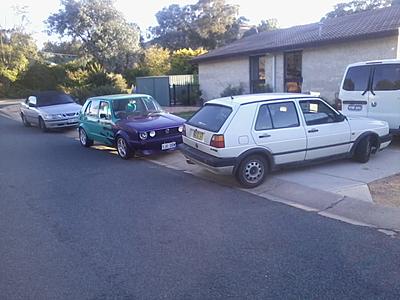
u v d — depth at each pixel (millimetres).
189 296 3574
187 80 25656
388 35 13781
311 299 3457
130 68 43375
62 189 7305
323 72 16641
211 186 7164
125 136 9742
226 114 6926
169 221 5461
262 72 19984
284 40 18891
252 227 5145
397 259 4137
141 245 4695
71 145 12719
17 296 3666
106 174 8414
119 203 6348
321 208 5828
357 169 7645
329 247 4473
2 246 4781
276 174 7590
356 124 7898
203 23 52719
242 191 6801
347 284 3678
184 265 4160
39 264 4281
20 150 11922
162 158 9891
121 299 3562
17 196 6922
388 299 3422
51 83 42219
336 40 15305
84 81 33625
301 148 7254
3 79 41750
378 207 5602
